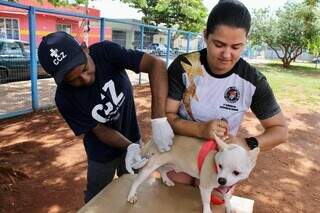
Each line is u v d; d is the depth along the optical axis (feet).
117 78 7.03
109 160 7.85
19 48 26.66
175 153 5.16
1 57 25.20
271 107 5.49
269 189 14.30
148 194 5.55
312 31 71.87
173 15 87.30
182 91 5.65
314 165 17.25
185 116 5.73
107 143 7.30
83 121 7.03
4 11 50.47
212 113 5.53
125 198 5.40
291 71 67.36
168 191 5.67
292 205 13.23
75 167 14.90
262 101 5.42
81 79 6.09
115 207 5.15
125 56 6.65
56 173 14.32
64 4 30.91
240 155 4.43
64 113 7.10
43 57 5.52
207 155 4.86
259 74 5.37
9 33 52.90
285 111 28.48
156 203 5.31
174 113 5.71
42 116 22.06
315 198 13.93
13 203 12.00
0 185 12.79
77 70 5.70
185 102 5.65
